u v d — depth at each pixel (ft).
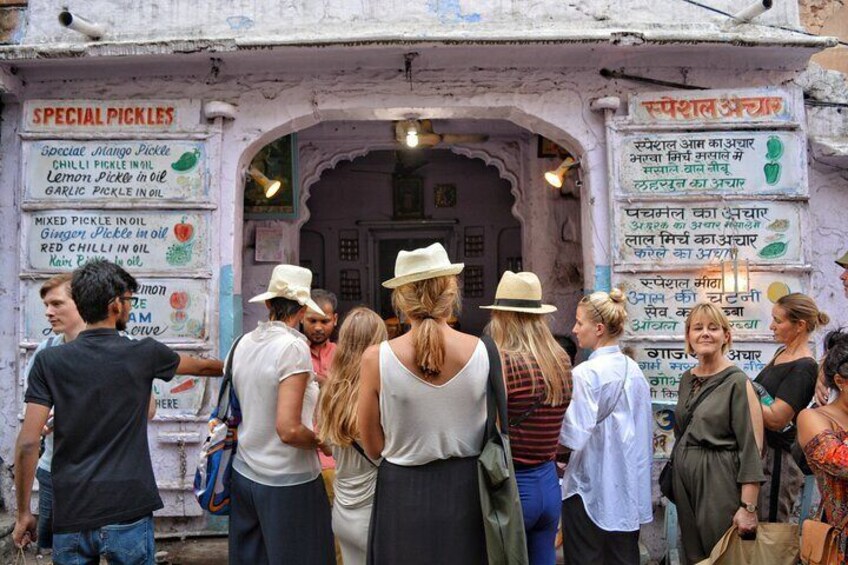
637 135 16.57
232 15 16.84
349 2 16.80
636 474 11.32
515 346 9.61
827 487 8.60
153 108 16.62
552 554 9.69
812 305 12.24
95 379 9.24
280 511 10.21
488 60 16.78
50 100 16.55
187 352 16.22
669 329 16.28
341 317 27.32
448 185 27.32
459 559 7.95
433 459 8.07
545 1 16.88
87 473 9.06
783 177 16.37
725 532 10.78
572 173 21.85
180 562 14.99
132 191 16.48
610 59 16.79
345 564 10.51
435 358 7.84
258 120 16.84
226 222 16.61
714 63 16.85
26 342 16.15
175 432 16.05
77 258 16.35
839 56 18.07
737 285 15.89
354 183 27.50
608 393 11.18
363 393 8.30
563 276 21.89
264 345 10.32
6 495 16.39
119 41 15.93
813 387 11.65
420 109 16.98
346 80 16.87
